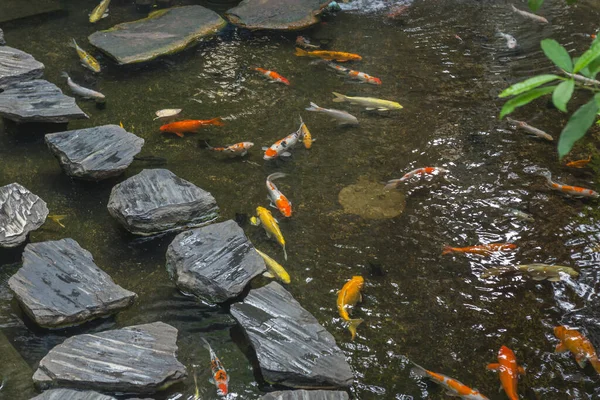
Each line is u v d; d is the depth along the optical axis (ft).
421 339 19.56
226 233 20.61
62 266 19.98
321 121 23.88
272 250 20.83
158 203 21.07
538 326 19.77
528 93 11.10
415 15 28.17
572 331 19.47
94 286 19.74
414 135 23.45
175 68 25.50
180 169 22.41
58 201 21.67
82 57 25.14
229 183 22.13
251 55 26.16
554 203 21.83
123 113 23.89
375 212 21.61
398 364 19.21
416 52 26.37
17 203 20.97
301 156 22.84
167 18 27.02
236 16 27.40
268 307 19.57
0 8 27.48
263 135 23.40
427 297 20.16
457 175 22.44
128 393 18.61
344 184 22.21
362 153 22.95
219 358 19.26
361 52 26.40
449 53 26.32
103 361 18.74
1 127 23.29
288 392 18.44
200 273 19.95
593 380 19.06
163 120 23.70
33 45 26.05
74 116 23.27
